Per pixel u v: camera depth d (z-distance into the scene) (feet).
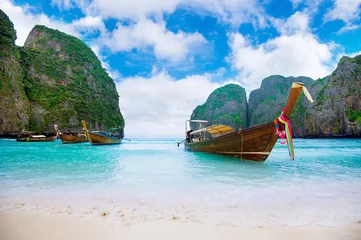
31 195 18.47
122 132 343.87
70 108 256.73
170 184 22.49
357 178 25.71
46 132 230.07
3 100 196.24
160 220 13.17
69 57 320.50
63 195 18.49
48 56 300.20
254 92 491.31
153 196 18.20
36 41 331.77
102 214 14.15
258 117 433.89
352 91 216.33
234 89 519.60
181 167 34.42
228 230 11.84
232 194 18.85
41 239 10.71
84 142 149.07
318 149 80.07
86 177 26.11
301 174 28.32
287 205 16.05
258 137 38.83
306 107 300.20
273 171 30.63
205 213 14.39
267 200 17.20
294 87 24.40
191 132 79.41
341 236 11.23
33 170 31.19
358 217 13.84
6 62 212.02
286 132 27.37
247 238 10.93
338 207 15.66
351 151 70.54
